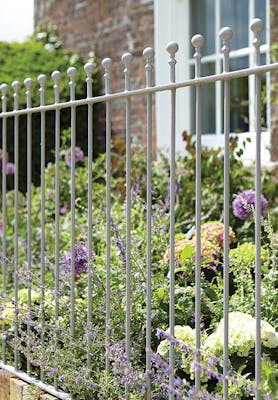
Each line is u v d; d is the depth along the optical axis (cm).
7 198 597
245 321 277
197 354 245
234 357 276
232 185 514
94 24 866
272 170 558
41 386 318
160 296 316
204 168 534
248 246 373
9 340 366
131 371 271
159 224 380
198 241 246
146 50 264
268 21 668
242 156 670
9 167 694
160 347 283
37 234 543
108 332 288
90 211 300
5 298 346
